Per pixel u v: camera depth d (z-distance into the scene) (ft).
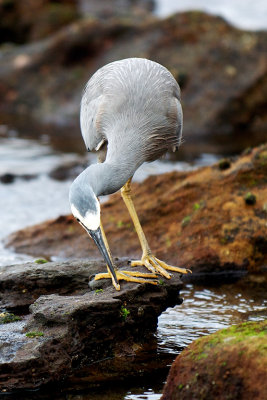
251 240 42.24
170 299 33.19
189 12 89.35
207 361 23.97
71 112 85.81
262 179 44.70
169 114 35.70
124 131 33.88
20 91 90.43
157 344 31.50
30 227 47.78
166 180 47.19
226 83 82.33
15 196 57.62
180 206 44.98
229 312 35.22
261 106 82.02
